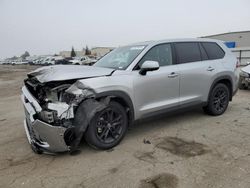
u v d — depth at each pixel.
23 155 3.62
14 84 14.99
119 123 3.78
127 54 4.33
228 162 3.19
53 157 3.50
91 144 3.56
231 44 31.52
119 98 3.76
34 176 3.02
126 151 3.62
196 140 3.97
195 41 4.97
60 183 2.84
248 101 6.86
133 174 2.98
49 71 3.62
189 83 4.59
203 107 5.30
